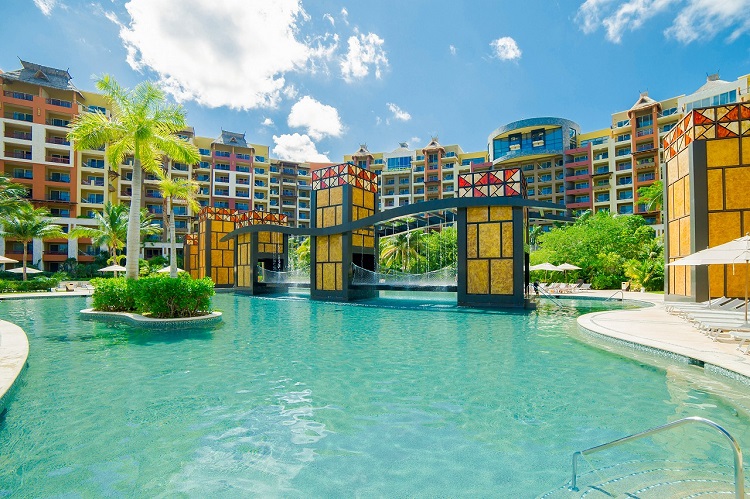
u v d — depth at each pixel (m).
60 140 47.91
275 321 13.19
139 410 4.91
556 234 30.52
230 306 18.83
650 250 27.30
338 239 21.69
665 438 4.05
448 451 3.83
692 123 14.55
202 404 5.12
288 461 3.65
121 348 8.60
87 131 14.51
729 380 5.92
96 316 13.30
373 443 4.00
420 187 73.69
